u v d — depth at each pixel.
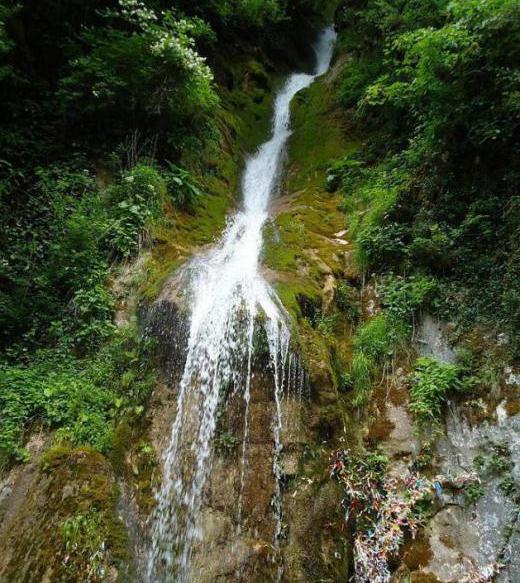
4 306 5.33
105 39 7.28
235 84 12.91
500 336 4.71
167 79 7.25
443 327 5.22
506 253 5.08
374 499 4.41
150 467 4.27
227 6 12.04
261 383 4.59
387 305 5.86
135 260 5.99
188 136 8.19
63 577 3.35
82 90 7.12
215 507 4.03
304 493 4.25
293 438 4.43
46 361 5.04
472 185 5.89
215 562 3.77
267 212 8.49
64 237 5.90
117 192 6.57
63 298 5.70
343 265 6.65
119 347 5.14
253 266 6.44
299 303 5.54
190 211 7.49
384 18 9.75
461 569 3.86
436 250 5.59
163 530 3.96
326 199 8.52
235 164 9.98
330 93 12.02
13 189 6.33
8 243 5.91
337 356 5.46
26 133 7.00
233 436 4.35
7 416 4.36
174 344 4.96
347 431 4.87
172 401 4.66
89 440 4.30
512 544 3.78
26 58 7.55
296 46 16.92
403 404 4.94
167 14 7.68
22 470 4.08
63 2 8.08
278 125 12.61
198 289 5.47
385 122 9.55
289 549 3.97
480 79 5.64
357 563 4.15
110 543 3.64
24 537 3.62
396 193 6.71
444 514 4.21
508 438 4.19
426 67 5.89
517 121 5.36
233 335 4.82
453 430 4.57
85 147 7.26
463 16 5.60
